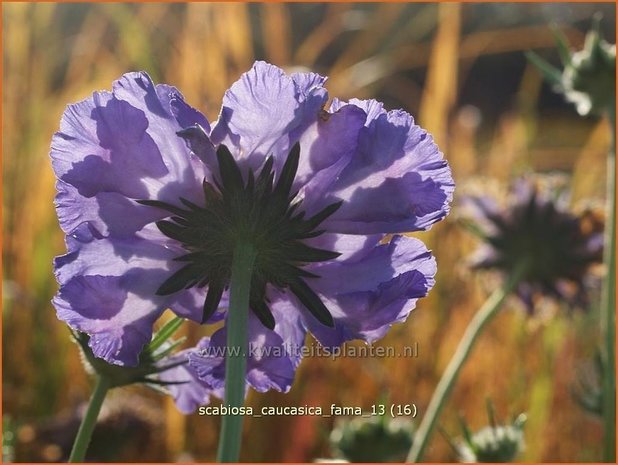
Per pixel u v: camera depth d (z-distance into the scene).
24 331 0.54
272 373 0.22
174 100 0.20
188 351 0.24
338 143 0.20
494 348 0.61
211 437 0.52
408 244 0.21
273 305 0.22
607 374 0.35
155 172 0.20
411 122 0.20
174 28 0.73
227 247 0.20
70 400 0.52
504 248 0.39
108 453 0.43
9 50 0.62
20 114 0.61
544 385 0.58
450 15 0.69
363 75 0.71
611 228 0.35
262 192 0.20
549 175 0.42
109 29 0.75
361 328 0.21
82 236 0.20
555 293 0.39
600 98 0.36
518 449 0.35
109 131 0.20
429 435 0.34
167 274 0.20
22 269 0.57
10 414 0.51
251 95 0.20
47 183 0.61
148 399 0.52
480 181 0.44
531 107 0.90
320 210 0.20
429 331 0.60
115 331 0.20
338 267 0.21
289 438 0.52
